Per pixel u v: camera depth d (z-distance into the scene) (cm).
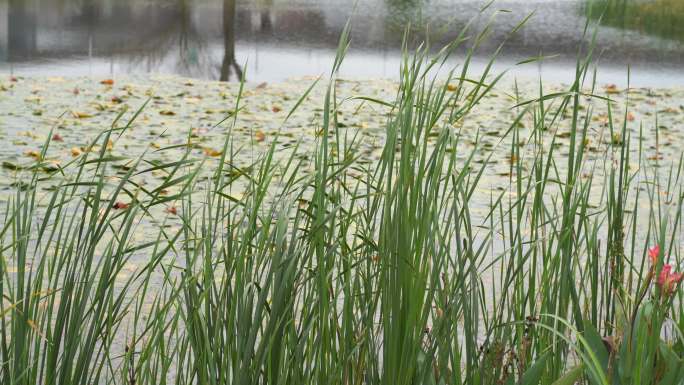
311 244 234
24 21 1620
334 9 1945
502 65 1377
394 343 215
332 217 227
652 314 214
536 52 1491
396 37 1590
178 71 1254
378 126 915
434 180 216
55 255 235
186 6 1905
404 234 213
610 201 277
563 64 1399
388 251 217
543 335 254
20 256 238
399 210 213
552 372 247
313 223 232
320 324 223
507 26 1741
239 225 236
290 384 230
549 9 2066
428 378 228
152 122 914
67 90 1086
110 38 1483
